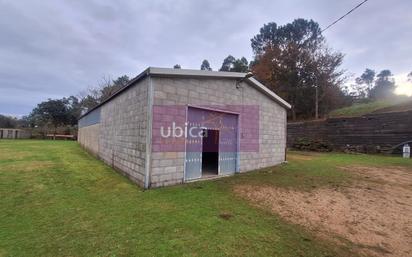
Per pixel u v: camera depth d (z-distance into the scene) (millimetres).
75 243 3287
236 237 3570
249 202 5332
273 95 10297
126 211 4555
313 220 4422
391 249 3449
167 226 3891
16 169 8336
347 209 5051
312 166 10422
